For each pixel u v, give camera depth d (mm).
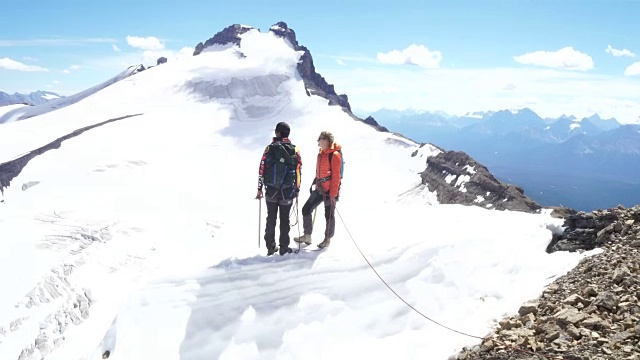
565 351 5141
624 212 8547
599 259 7340
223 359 7031
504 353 5656
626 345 4844
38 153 80312
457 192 41344
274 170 8789
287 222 9055
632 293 5867
